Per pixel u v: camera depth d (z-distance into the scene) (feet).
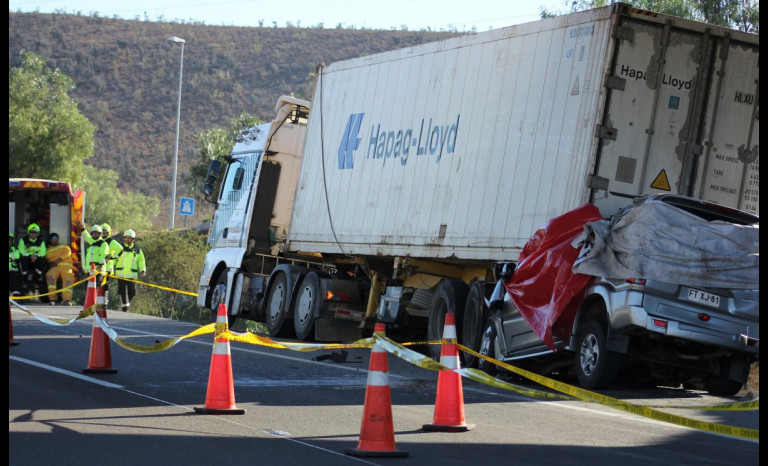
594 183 60.13
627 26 60.85
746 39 62.80
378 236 81.87
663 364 57.82
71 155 233.35
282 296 94.84
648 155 61.16
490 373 66.33
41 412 43.14
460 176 72.79
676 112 61.77
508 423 44.34
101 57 563.89
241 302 100.99
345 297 88.74
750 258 53.52
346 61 91.25
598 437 41.37
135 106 516.32
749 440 41.81
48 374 56.03
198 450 35.86
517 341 61.98
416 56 80.74
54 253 127.13
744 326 53.52
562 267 57.57
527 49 67.77
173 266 147.13
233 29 620.90
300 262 98.89
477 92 72.38
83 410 43.98
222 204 108.58
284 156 102.47
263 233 101.96
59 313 109.60
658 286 53.36
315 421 43.14
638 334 54.70
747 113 63.41
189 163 461.78
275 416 44.16
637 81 60.95
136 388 51.44
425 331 84.28
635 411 31.76
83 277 144.87
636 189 60.90
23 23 602.85
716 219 56.95
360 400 50.06
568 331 57.88
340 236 87.35
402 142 80.64
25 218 133.90
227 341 44.96
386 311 83.56
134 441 37.09
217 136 231.30
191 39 595.88
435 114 76.95
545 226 59.88
